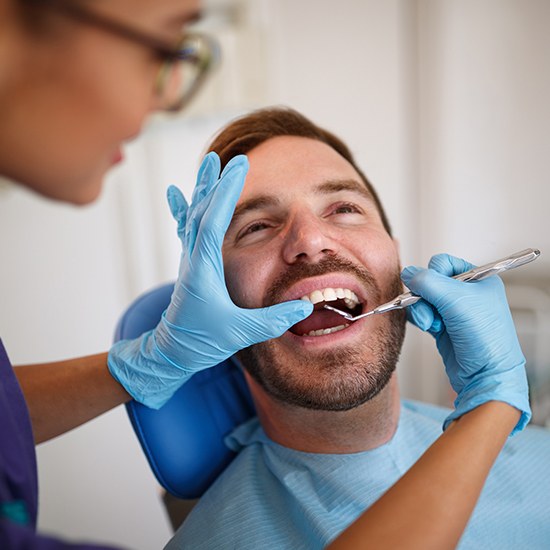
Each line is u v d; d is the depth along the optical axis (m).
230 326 0.97
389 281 1.13
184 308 0.98
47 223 2.44
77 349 2.55
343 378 1.03
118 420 2.39
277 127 1.25
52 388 1.11
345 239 1.12
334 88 2.37
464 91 2.15
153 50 0.60
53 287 2.47
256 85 2.36
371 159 2.37
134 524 2.35
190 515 1.14
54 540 0.55
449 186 2.25
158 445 1.19
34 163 0.61
